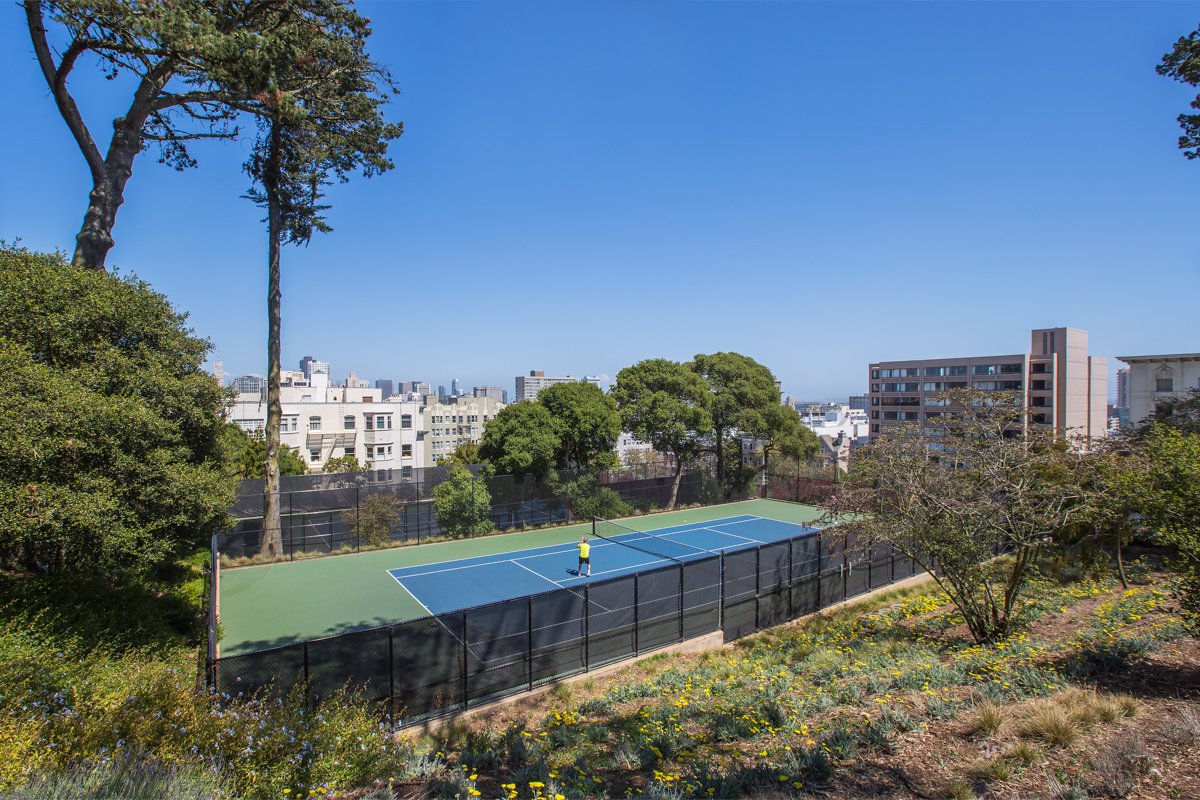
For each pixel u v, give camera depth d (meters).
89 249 17.00
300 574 23.39
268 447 25.78
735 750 7.25
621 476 38.34
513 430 32.97
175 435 13.67
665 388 39.28
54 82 15.93
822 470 42.47
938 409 96.50
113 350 13.43
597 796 6.34
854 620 17.28
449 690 12.09
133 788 5.16
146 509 12.54
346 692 10.80
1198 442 9.21
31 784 4.96
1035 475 13.82
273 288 25.81
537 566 24.89
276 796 6.41
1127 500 10.46
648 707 10.61
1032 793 5.05
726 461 42.59
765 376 42.50
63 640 9.76
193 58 16.64
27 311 12.67
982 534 13.58
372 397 74.62
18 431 10.46
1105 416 90.25
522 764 7.96
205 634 14.87
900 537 14.35
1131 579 18.03
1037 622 14.27
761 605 17.33
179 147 22.03
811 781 5.84
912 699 8.18
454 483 30.48
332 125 25.00
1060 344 86.06
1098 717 6.54
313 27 20.98
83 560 11.59
